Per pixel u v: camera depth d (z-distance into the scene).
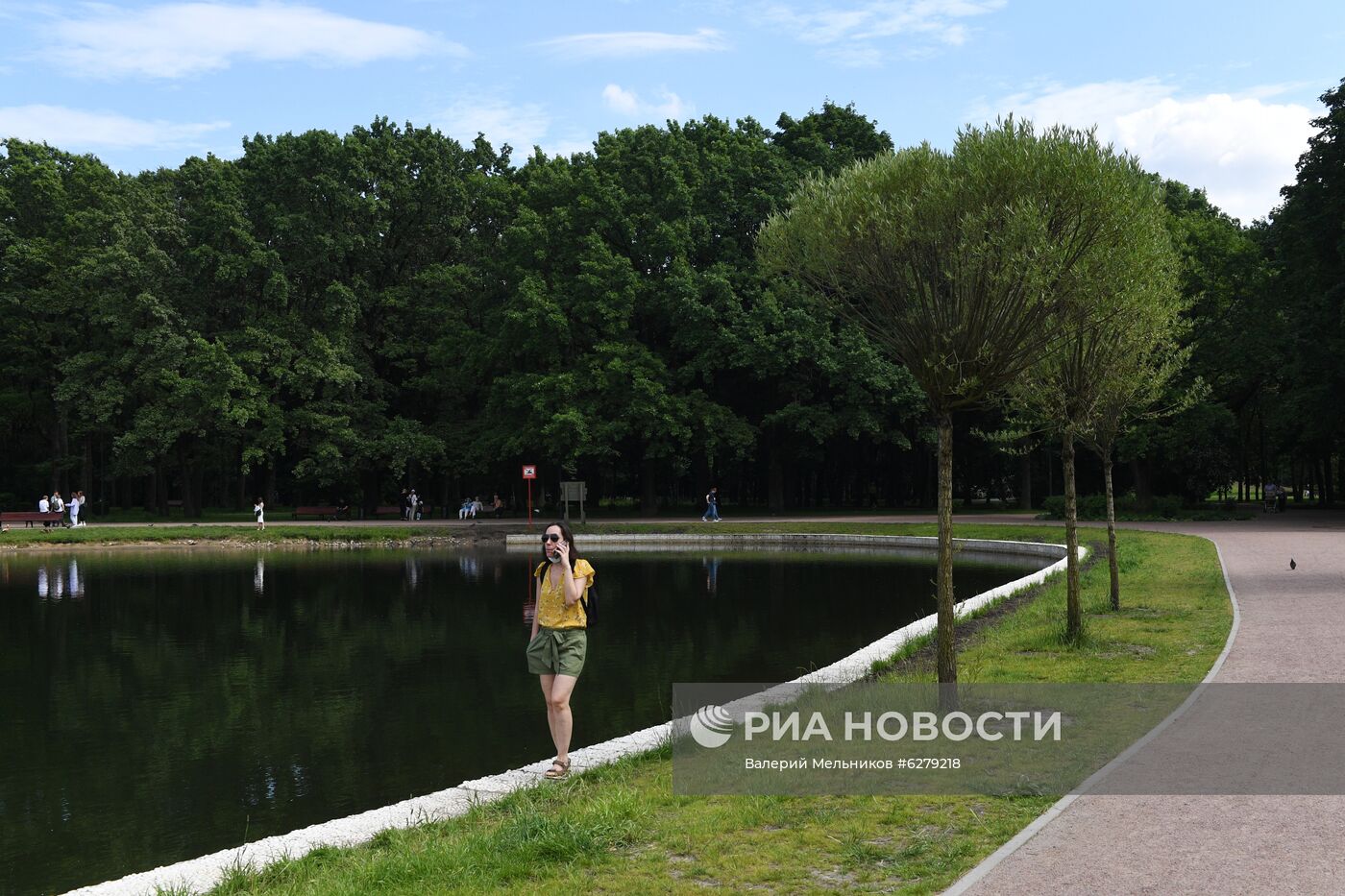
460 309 58.06
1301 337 40.44
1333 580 18.22
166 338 52.72
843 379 50.12
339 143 57.94
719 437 50.22
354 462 54.25
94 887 6.12
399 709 13.45
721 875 5.47
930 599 22.94
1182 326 14.57
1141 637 12.92
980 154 8.89
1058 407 12.88
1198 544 28.53
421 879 5.68
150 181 64.00
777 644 17.36
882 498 69.50
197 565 35.22
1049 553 32.59
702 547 41.41
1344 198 39.09
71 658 17.53
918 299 9.20
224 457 64.06
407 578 30.31
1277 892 4.74
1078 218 8.98
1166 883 4.91
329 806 9.66
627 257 53.44
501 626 20.67
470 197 61.00
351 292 55.06
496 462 58.19
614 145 57.38
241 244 53.91
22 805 9.80
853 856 5.64
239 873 6.22
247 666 16.58
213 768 10.92
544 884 5.48
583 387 49.66
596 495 67.25
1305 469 79.06
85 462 59.78
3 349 55.94
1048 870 5.14
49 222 57.09
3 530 45.53
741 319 50.06
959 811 6.30
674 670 15.27
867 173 9.27
